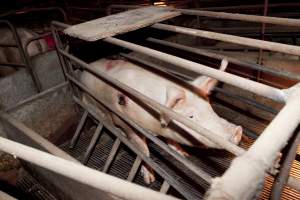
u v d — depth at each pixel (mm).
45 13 7125
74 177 925
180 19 5598
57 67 4051
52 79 4055
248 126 3559
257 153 808
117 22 2783
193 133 2527
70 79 3416
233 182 741
